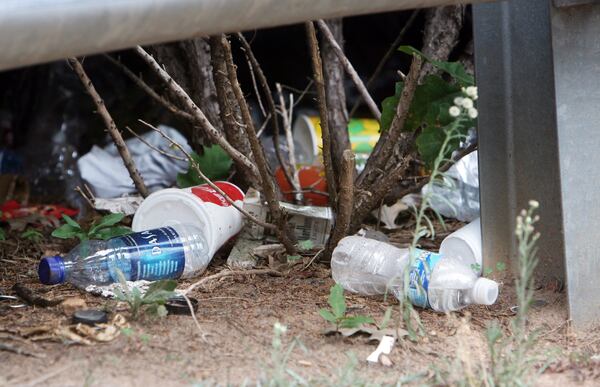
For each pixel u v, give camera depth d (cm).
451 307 417
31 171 798
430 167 467
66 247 539
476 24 443
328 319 380
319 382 329
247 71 872
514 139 445
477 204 573
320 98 476
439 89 464
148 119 827
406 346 373
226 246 518
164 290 394
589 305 406
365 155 670
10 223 592
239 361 350
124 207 574
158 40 334
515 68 440
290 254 495
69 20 312
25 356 345
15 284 433
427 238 552
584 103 397
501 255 455
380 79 874
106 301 417
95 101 530
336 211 505
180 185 545
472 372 348
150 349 356
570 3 389
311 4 344
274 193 475
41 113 857
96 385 321
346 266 454
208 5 329
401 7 367
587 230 404
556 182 438
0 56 310
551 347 387
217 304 421
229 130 534
